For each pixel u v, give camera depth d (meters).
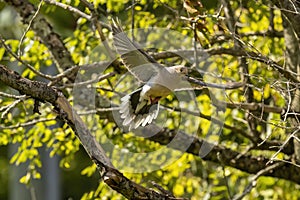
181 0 10.61
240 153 12.17
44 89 8.83
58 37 12.94
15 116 13.37
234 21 11.30
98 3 12.17
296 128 9.90
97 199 13.29
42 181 18.67
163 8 14.38
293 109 10.32
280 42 12.78
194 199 14.26
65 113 8.93
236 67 12.59
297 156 11.51
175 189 14.06
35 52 12.92
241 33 12.18
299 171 11.97
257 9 12.24
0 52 12.78
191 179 14.36
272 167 11.84
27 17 12.90
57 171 18.83
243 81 11.45
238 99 12.59
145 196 9.06
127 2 13.55
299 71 11.10
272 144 11.89
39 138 13.45
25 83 8.73
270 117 12.62
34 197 13.83
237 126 13.05
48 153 18.55
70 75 12.20
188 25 10.16
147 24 13.09
